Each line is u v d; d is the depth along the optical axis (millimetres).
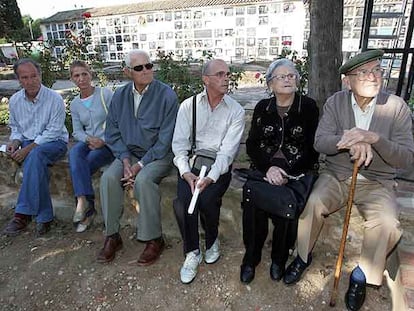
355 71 1879
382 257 1870
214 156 2406
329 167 2184
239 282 2260
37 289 2350
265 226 2168
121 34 12859
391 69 5051
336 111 2082
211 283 2285
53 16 16062
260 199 2004
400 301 1793
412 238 2070
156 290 2270
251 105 4996
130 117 2568
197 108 2361
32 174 2750
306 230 2033
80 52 4379
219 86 2217
